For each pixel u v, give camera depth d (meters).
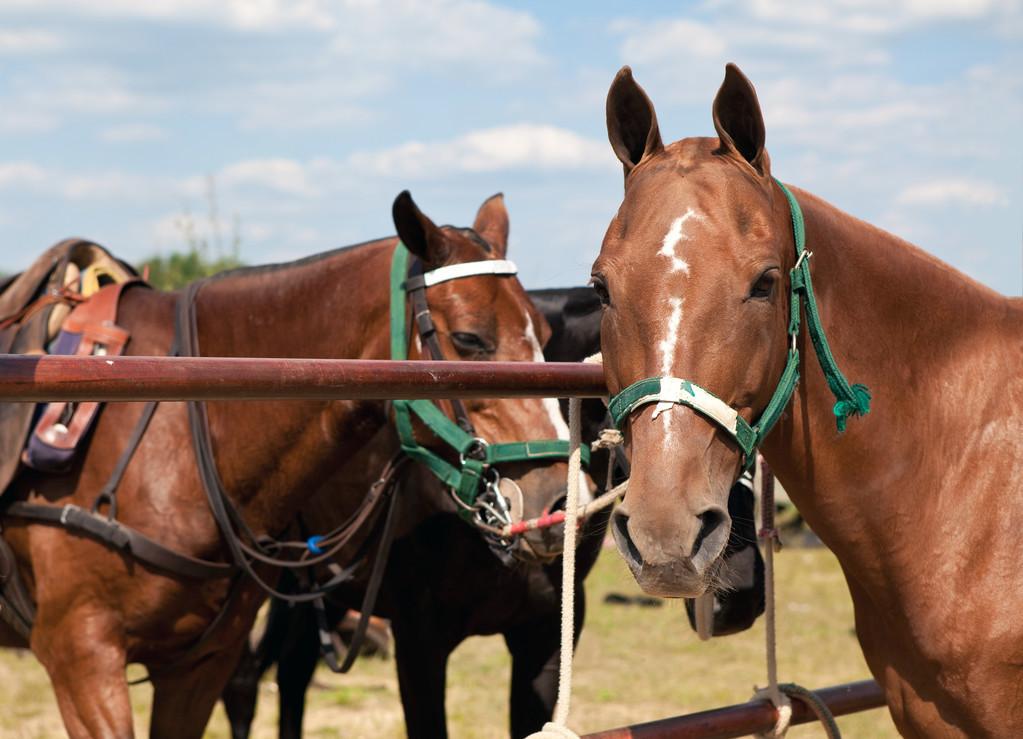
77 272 3.42
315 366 1.87
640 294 1.86
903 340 2.25
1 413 3.06
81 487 3.04
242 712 4.91
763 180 1.99
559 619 3.83
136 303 3.31
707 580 1.81
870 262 2.22
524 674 3.89
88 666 2.96
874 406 2.20
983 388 2.28
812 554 12.16
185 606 3.02
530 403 3.27
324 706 6.37
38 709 6.14
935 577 2.20
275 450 3.08
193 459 3.05
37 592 3.06
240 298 3.23
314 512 3.98
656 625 8.71
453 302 3.23
